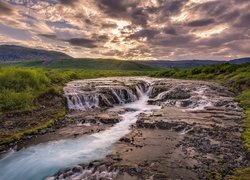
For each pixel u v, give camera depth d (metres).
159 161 15.46
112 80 60.69
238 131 21.61
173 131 22.33
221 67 74.44
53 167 15.28
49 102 30.17
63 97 32.84
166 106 35.84
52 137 20.95
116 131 22.55
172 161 15.43
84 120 26.12
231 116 27.73
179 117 27.44
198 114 29.11
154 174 13.61
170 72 86.69
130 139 19.98
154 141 19.47
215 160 15.40
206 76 70.56
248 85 46.56
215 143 18.61
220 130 21.91
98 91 38.75
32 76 32.94
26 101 26.91
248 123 24.11
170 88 48.28
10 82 29.36
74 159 16.33
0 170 15.34
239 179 12.67
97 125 24.80
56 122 25.47
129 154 16.78
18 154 17.48
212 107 33.56
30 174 14.65
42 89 32.22
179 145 18.42
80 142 19.64
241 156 15.98
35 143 19.53
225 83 54.41
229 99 37.81
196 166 14.59
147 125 24.09
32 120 23.97
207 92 44.12
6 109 24.38
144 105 38.16
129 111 32.19
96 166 14.82
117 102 39.16
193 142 18.98
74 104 33.19
